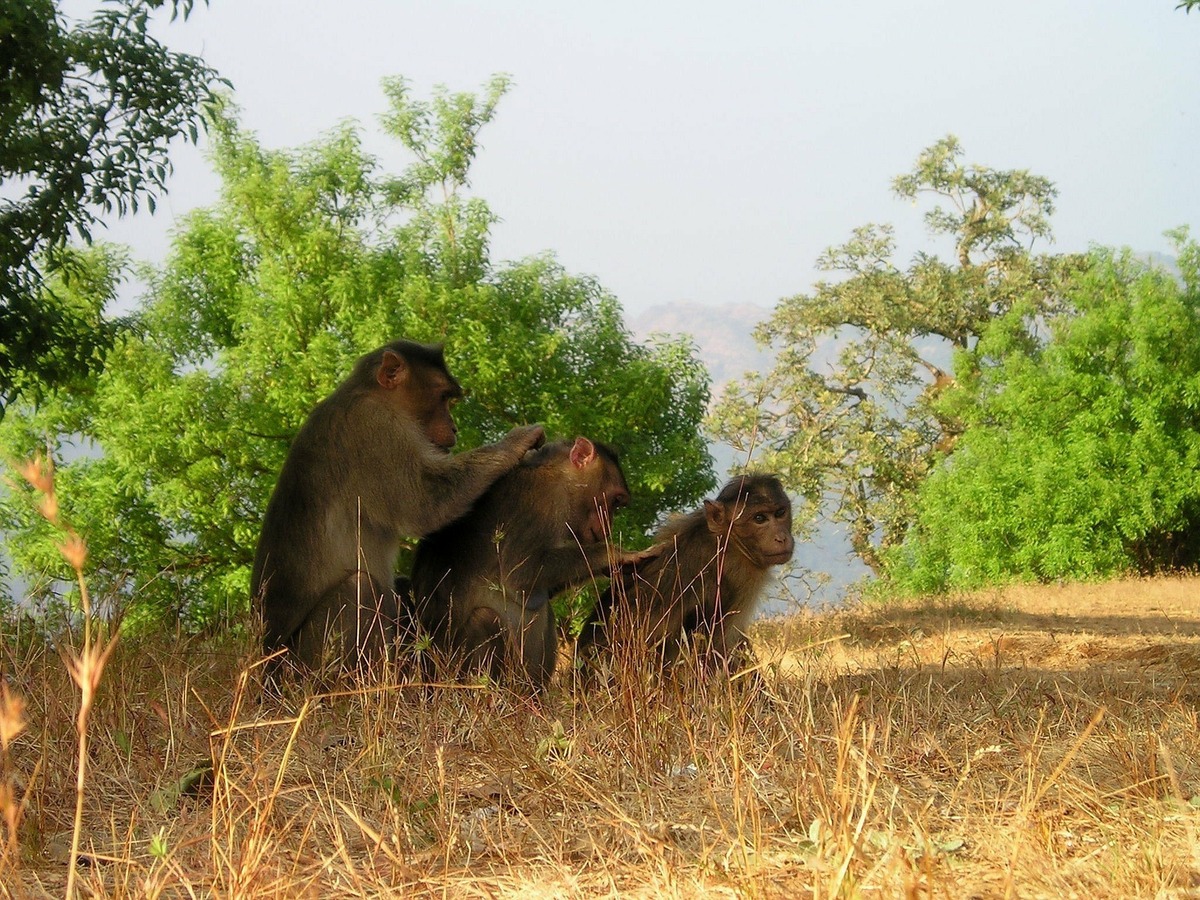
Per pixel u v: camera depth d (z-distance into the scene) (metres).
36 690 5.60
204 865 4.01
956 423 49.53
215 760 4.60
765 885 3.54
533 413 28.45
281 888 3.63
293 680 7.15
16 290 14.12
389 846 4.20
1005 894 3.42
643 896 3.69
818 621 10.97
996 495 36.84
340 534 7.95
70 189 13.50
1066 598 24.11
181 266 30.81
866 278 51.72
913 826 4.03
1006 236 53.50
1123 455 35.47
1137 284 37.00
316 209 29.77
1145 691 8.13
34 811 4.41
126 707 5.64
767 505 8.52
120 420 28.31
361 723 5.69
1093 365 37.44
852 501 49.88
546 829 4.38
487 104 31.42
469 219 30.19
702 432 49.97
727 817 4.38
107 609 6.38
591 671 7.02
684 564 8.55
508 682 7.04
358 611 7.56
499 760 5.22
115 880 3.72
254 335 28.16
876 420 50.75
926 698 6.55
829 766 4.80
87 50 13.37
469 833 4.35
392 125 31.19
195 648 7.25
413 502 8.05
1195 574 35.44
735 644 8.75
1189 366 35.84
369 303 27.92
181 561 28.77
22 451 28.80
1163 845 3.91
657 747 5.20
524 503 8.29
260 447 28.09
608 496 8.34
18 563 27.44
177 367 30.02
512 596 8.22
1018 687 7.32
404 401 8.29
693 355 29.28
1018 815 4.07
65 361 14.95
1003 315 50.19
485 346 27.08
